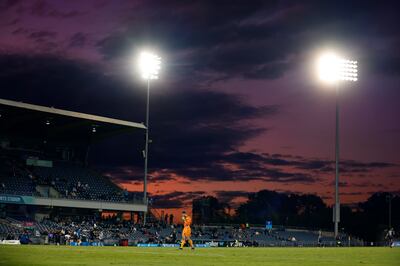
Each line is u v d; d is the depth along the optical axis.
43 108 77.75
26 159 89.62
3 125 87.31
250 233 96.81
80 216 86.44
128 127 87.56
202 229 94.88
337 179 65.81
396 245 74.62
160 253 27.80
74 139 95.81
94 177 94.44
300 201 179.75
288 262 21.94
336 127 67.44
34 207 82.00
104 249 33.00
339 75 75.38
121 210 84.88
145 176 84.00
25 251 27.61
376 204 160.75
